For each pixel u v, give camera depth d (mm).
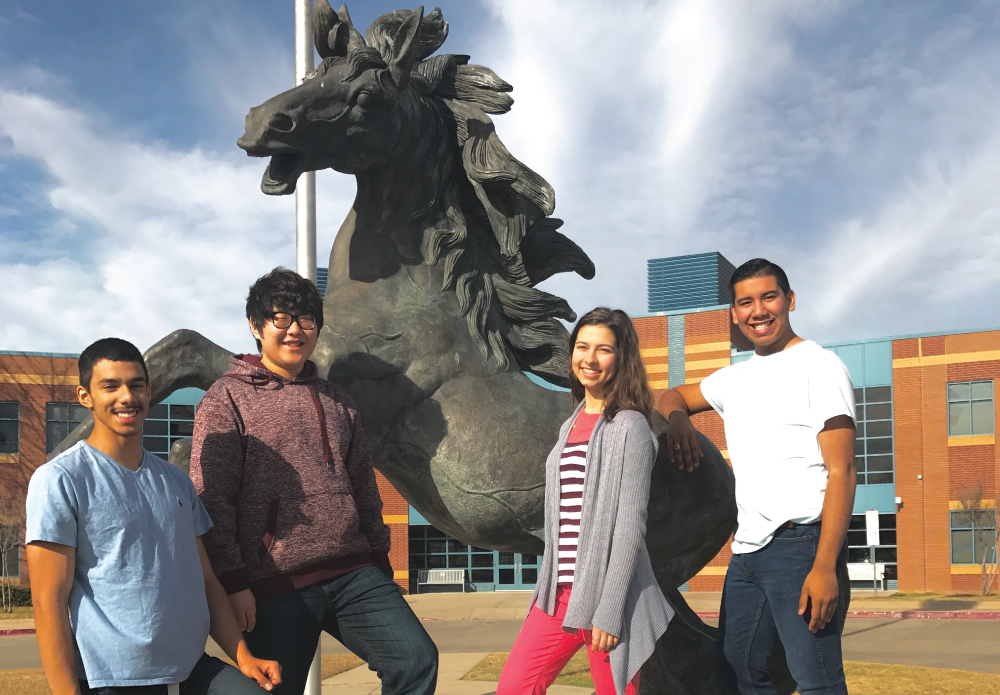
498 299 3154
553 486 2418
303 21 3758
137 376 2014
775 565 2484
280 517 2182
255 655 2213
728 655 2635
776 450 2518
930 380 24125
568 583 2334
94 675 1882
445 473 2838
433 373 2875
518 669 2369
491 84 3086
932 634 12859
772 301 2607
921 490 23875
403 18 3033
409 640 2221
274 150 2734
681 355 25281
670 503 3049
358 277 2961
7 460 22422
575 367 2447
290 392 2277
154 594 1946
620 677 2180
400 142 2910
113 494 1950
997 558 22266
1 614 19609
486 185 3023
